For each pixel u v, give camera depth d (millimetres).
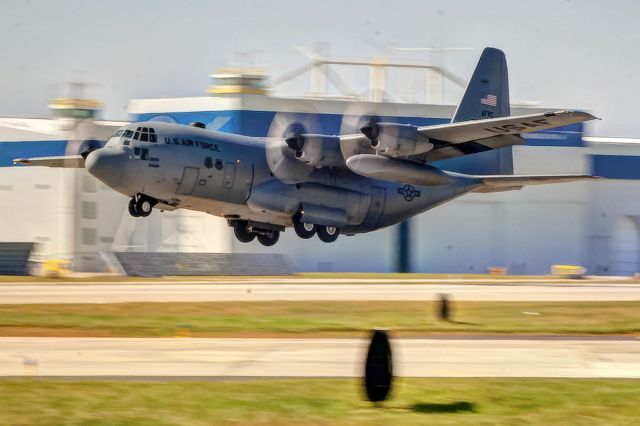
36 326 92188
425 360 74625
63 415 52812
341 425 51906
